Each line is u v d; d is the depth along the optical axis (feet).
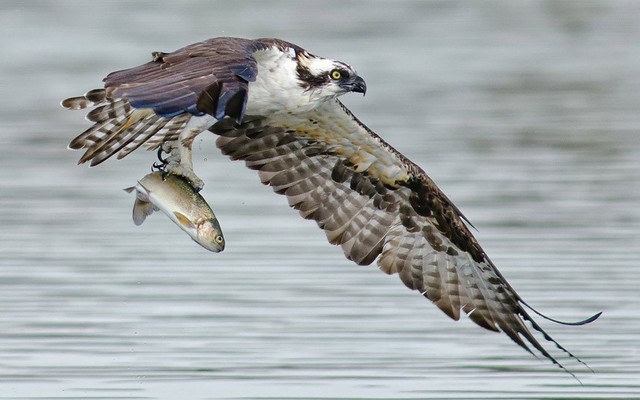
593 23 143.84
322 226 40.68
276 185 40.60
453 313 39.60
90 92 34.42
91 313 53.78
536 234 65.72
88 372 47.21
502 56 124.88
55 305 54.85
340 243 40.60
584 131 91.61
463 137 89.71
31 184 76.95
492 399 44.55
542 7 154.71
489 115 97.60
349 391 45.14
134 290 56.75
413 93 106.32
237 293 56.39
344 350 49.42
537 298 55.88
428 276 40.04
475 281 39.52
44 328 51.98
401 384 45.78
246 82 29.50
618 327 51.96
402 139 89.04
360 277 58.54
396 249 40.27
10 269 60.08
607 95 105.91
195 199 34.60
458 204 72.23
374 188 40.19
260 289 56.80
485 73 116.16
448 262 39.86
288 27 137.69
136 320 52.65
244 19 142.00
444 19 145.79
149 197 34.86
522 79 113.19
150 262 61.16
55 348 49.67
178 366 47.65
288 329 51.57
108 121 35.01
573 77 114.11
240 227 67.10
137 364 47.85
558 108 100.22
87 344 50.08
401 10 150.51
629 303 54.85
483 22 144.05
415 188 39.73
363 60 121.80
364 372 46.98
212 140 88.58
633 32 137.90
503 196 73.97
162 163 35.81
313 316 53.21
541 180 77.46
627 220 68.08
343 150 39.83
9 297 55.67
